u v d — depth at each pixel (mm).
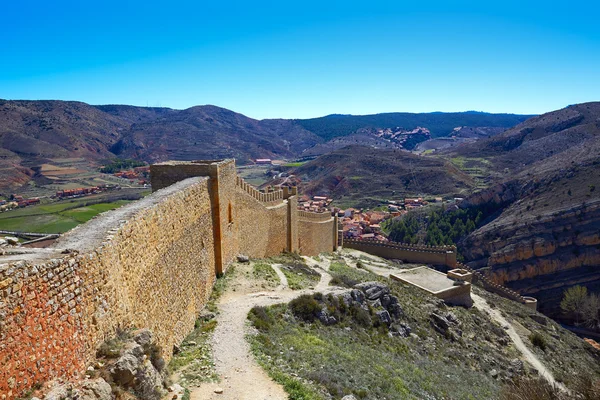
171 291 16656
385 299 30172
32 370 7844
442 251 62281
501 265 80562
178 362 15461
